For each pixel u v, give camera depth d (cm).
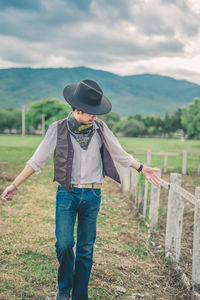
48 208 652
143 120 9388
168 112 9112
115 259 418
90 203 278
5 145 3219
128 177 862
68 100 266
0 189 814
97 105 264
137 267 403
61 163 271
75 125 268
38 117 11019
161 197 886
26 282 334
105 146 277
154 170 298
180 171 1557
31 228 509
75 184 274
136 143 4594
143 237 511
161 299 333
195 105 4681
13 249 415
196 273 345
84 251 287
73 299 291
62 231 269
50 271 362
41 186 895
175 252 417
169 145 4306
